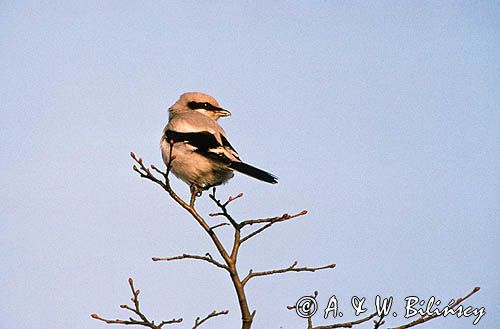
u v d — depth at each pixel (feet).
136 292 25.35
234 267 25.63
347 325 24.40
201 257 25.53
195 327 25.35
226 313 25.77
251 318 25.04
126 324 24.81
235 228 26.71
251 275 25.48
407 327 24.02
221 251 26.18
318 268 25.68
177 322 25.16
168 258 25.39
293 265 25.85
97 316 24.93
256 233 26.40
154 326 24.76
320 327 24.50
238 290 25.26
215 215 27.12
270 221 26.45
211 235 26.76
